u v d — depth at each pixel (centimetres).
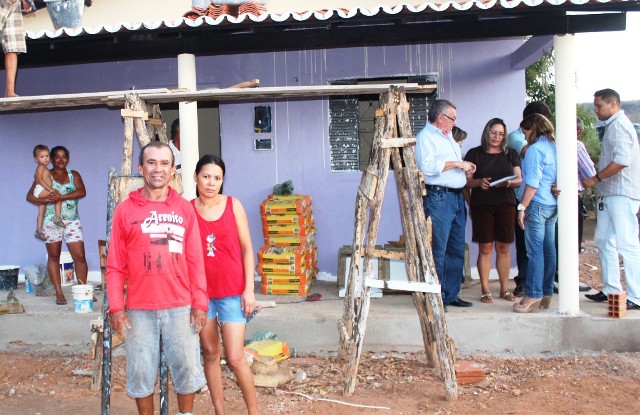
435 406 553
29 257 1027
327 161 956
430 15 690
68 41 739
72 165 1012
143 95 582
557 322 704
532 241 718
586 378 620
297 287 812
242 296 481
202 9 877
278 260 811
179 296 442
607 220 761
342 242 958
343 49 945
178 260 441
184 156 746
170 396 596
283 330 725
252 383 488
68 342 761
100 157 1007
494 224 784
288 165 962
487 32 705
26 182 1023
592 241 1516
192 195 747
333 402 564
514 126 931
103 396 495
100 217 1009
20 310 780
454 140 775
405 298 816
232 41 739
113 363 677
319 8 1038
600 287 958
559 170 704
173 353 448
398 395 580
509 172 783
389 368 652
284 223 841
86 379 640
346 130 952
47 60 762
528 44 829
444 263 750
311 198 959
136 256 436
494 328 708
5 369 670
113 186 559
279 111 961
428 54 933
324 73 950
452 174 715
